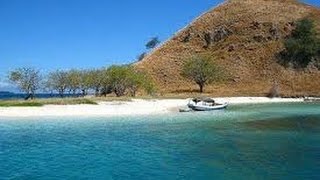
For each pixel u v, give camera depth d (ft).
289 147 99.81
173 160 86.43
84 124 150.51
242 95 350.64
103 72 301.84
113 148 101.19
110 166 81.41
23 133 127.34
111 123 153.99
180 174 74.79
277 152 93.61
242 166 80.23
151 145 105.19
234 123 154.40
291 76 422.82
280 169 77.30
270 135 120.78
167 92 390.83
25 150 98.89
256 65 439.22
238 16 508.12
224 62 449.06
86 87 299.38
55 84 283.59
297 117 179.01
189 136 120.37
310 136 118.01
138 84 308.60
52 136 121.19
